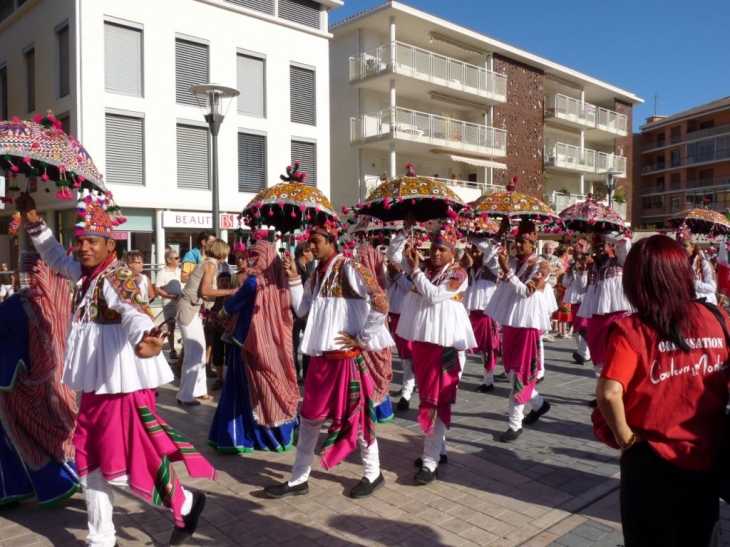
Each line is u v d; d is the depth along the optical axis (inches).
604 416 93.0
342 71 935.7
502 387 306.3
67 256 152.9
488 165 1014.4
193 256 364.2
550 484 178.7
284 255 182.9
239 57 707.4
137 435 129.6
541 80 1165.7
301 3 765.3
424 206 207.3
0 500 154.7
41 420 155.9
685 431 90.7
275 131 736.3
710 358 91.8
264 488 170.7
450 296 175.0
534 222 234.2
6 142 125.5
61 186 134.4
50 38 626.2
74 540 142.6
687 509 93.9
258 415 199.3
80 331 129.3
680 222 319.0
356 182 921.5
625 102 1443.2
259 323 196.5
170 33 641.6
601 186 1482.5
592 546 141.2
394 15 876.0
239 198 705.6
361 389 165.2
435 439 178.7
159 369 132.6
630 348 93.2
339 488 173.8
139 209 635.5
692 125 2122.3
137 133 627.5
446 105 1024.2
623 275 98.1
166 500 134.0
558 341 449.7
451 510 160.2
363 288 157.9
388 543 142.3
